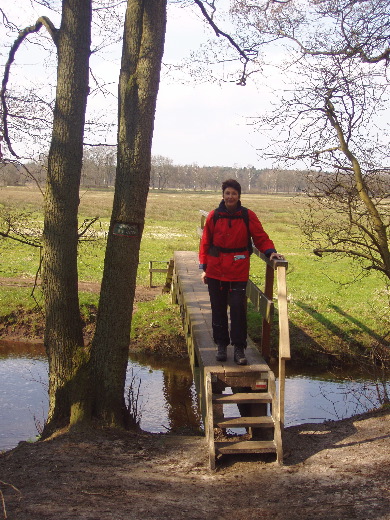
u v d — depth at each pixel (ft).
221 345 19.88
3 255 77.66
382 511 13.66
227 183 18.84
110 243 21.99
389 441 18.37
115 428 21.03
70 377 21.72
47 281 22.17
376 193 25.81
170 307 51.75
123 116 21.54
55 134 21.90
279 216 139.33
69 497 14.74
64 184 21.93
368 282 65.10
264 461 17.69
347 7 25.29
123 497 14.90
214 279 19.56
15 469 16.80
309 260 82.89
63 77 21.76
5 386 37.52
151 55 21.29
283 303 17.56
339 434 19.99
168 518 13.66
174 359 45.03
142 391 37.40
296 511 14.08
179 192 366.02
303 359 43.57
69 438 19.69
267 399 18.25
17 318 50.29
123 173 21.65
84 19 21.76
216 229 19.20
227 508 14.37
